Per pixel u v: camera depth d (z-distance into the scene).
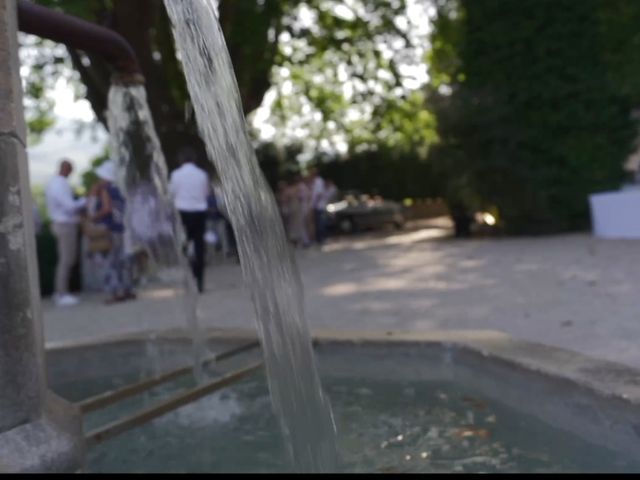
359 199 25.95
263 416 3.71
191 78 3.15
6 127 2.54
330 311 6.87
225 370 4.60
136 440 3.45
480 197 14.44
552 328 5.23
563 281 7.64
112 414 4.01
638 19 14.02
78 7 8.54
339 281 9.38
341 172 27.88
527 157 13.78
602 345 4.53
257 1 13.77
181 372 4.25
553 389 3.36
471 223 16.41
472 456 2.95
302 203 18.06
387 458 2.99
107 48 4.02
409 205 29.61
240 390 4.15
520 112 13.77
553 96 13.52
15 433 2.55
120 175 5.71
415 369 4.29
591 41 13.72
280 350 3.20
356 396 3.95
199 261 9.20
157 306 8.65
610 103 13.93
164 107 13.76
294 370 3.29
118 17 12.66
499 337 4.31
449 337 4.38
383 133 24.77
